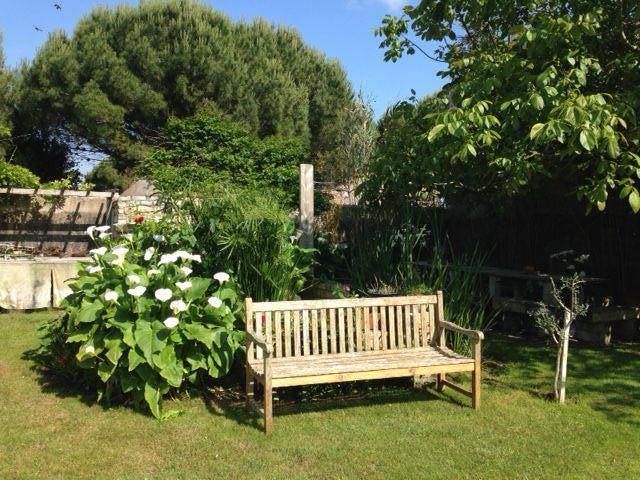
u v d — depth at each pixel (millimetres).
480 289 7699
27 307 8852
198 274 5750
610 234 7582
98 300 4496
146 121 18234
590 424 4250
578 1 5309
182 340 4434
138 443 3844
